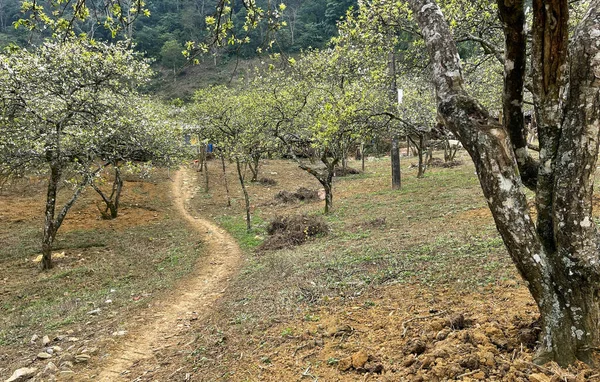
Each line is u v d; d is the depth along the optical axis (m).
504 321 3.55
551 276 2.68
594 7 2.52
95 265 11.38
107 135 11.66
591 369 2.52
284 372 3.79
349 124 11.02
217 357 4.64
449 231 8.46
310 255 8.62
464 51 18.19
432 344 3.45
